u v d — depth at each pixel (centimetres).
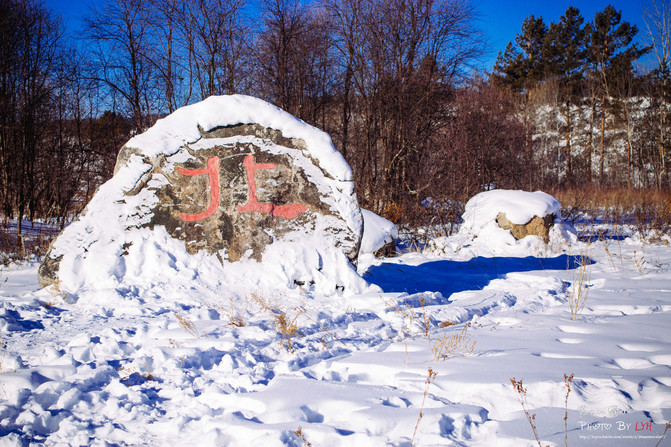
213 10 1942
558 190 2539
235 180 656
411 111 1975
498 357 377
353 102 2144
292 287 638
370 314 568
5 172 1916
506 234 1198
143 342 443
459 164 1625
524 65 4938
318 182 677
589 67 4200
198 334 462
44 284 594
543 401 295
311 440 260
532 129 3125
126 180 636
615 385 306
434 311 571
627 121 3694
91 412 311
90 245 610
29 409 307
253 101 677
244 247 649
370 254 1060
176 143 650
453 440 256
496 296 665
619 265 920
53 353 396
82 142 2495
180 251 632
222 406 314
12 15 1877
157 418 302
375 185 1800
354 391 320
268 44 1997
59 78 2139
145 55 1923
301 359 398
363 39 1977
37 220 2114
